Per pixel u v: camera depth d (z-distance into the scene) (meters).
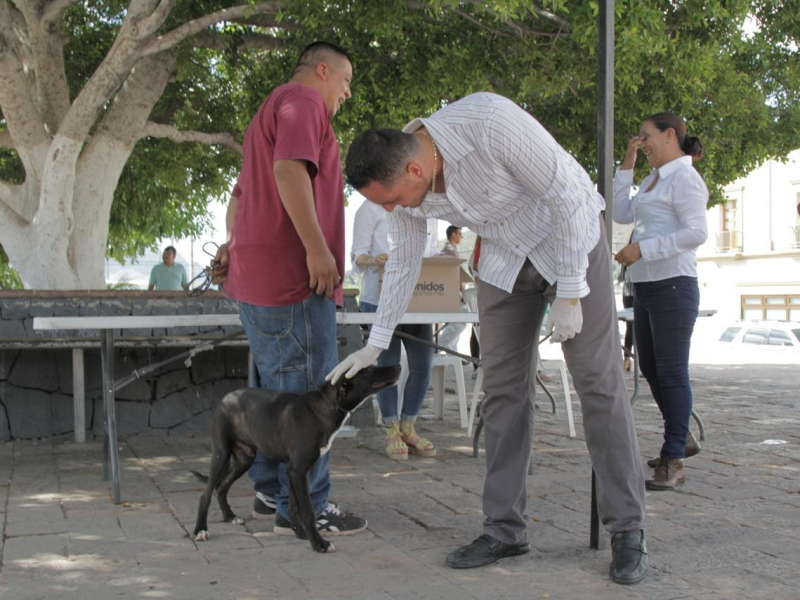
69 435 6.01
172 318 3.92
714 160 11.38
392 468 4.84
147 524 3.55
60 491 4.22
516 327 3.00
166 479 4.53
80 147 8.11
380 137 2.59
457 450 5.45
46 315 5.96
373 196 2.66
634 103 9.81
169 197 13.41
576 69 8.45
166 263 13.25
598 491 2.94
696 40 8.66
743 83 10.82
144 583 2.79
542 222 2.80
